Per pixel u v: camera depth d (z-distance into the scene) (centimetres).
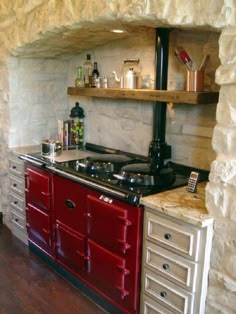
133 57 260
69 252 245
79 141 321
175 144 240
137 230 188
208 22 149
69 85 339
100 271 218
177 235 170
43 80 325
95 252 218
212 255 163
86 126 320
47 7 234
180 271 172
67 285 251
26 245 307
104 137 302
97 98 302
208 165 223
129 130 276
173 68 233
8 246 305
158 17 167
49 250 271
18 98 314
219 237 159
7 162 323
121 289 203
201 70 200
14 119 316
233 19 141
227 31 145
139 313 200
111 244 205
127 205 191
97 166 233
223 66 147
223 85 149
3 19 293
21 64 309
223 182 154
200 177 217
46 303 231
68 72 337
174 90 218
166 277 180
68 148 316
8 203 333
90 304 231
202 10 151
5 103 317
